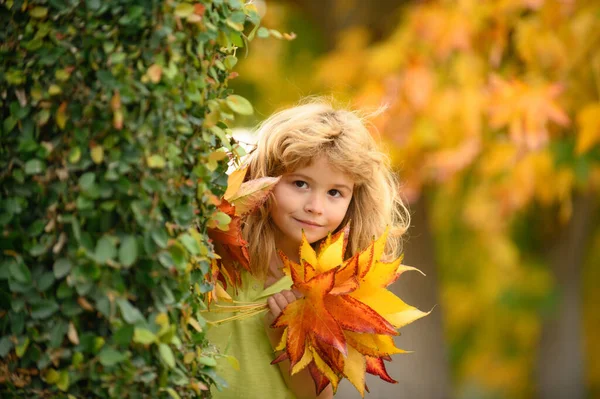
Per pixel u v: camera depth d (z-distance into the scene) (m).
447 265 9.91
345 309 2.27
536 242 10.16
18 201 1.79
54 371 1.78
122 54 1.77
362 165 2.66
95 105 1.77
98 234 1.78
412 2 6.55
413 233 6.54
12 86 1.83
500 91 5.85
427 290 6.50
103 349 1.78
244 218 2.61
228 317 2.58
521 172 6.38
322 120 2.67
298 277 2.31
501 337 10.72
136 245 1.78
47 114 1.78
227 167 2.17
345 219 2.89
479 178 7.46
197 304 2.00
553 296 9.70
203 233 2.04
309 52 7.53
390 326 2.25
